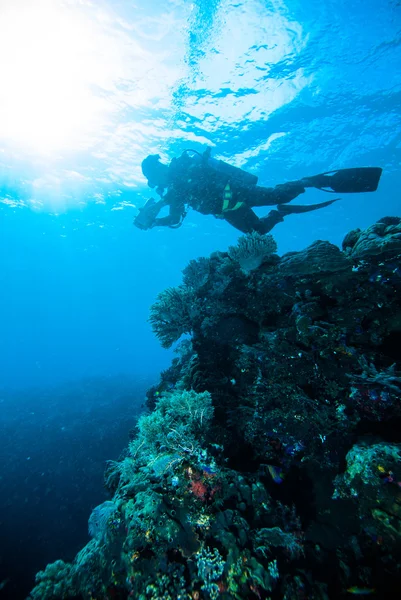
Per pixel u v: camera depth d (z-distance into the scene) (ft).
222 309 13.07
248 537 7.14
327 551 7.13
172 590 6.33
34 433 47.80
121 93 39.01
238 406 10.66
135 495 8.09
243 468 9.74
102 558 7.70
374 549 6.59
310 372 9.79
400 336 9.69
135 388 79.36
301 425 8.98
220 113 45.27
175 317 14.11
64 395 75.46
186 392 10.87
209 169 14.32
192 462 8.14
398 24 37.19
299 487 8.45
